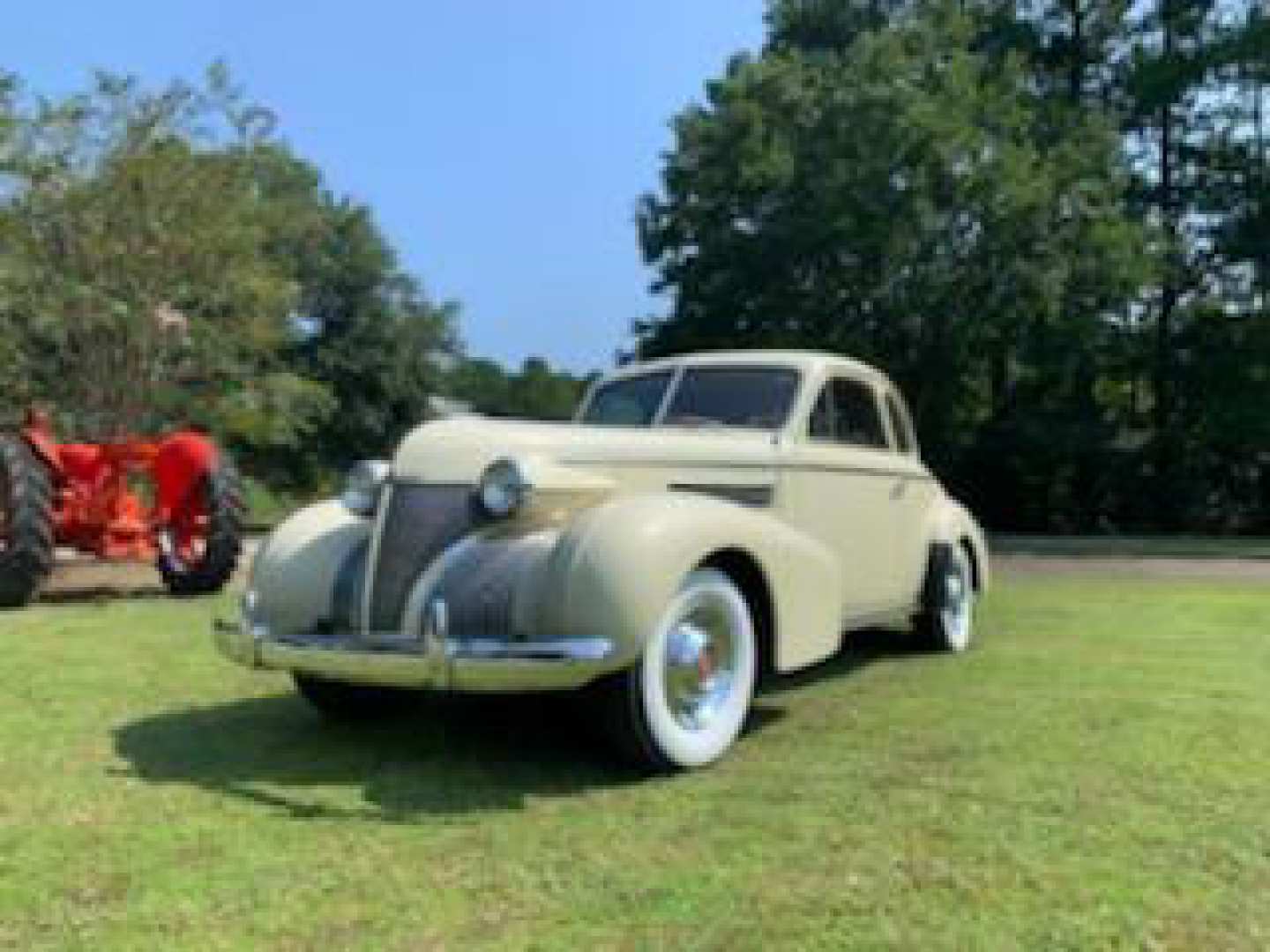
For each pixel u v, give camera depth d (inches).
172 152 761.0
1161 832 174.7
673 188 1205.7
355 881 158.9
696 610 209.2
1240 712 242.2
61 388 741.9
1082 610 397.7
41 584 384.2
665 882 157.4
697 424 263.3
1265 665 294.7
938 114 1087.6
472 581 205.2
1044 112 1200.2
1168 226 1311.5
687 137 1191.6
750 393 265.1
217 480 407.5
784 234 1130.7
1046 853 166.6
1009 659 303.1
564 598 196.9
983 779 197.9
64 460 403.9
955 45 1189.1
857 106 1098.7
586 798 192.2
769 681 275.9
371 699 237.6
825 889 154.9
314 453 1403.8
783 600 223.9
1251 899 153.1
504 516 207.2
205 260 775.7
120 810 185.6
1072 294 1133.7
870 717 240.7
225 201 787.4
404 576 210.4
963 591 320.2
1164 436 1282.0
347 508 219.9
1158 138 1332.4
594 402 278.2
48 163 724.7
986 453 1268.5
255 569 226.7
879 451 290.8
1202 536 1212.5
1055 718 238.2
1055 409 1300.4
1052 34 1353.3
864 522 279.1
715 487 239.3
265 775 203.9
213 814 183.9
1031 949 139.6
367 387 1440.7
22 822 179.8
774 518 235.8
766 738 225.8
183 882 158.2
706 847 169.5
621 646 195.9
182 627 339.0
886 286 1122.0
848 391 280.4
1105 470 1285.7
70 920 147.2
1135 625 362.3
